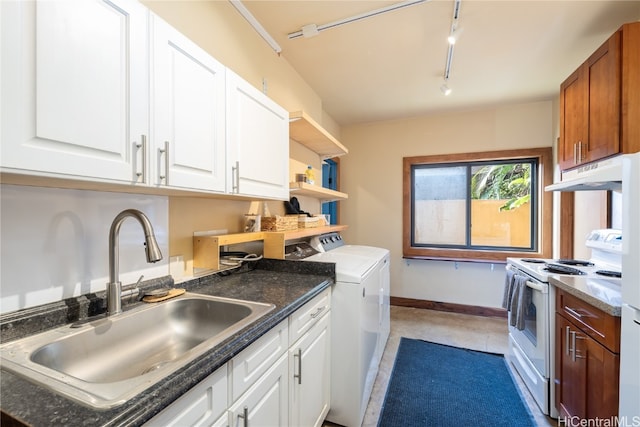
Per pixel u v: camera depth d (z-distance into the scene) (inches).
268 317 42.6
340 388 68.2
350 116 149.6
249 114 57.9
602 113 66.9
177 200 57.7
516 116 133.7
